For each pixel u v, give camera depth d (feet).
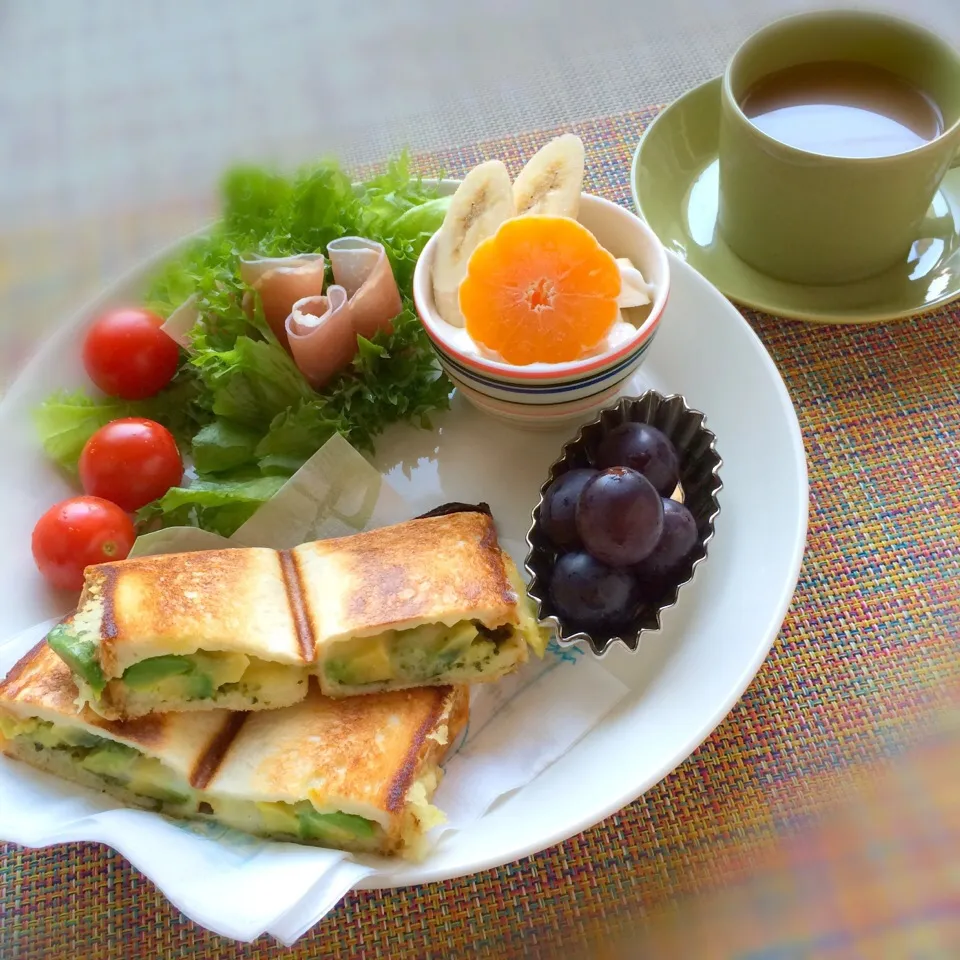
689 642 1.20
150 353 1.37
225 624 1.15
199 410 1.41
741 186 1.39
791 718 1.19
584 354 1.26
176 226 1.45
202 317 1.36
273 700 1.17
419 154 1.58
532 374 1.24
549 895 1.12
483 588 1.18
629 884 1.12
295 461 1.33
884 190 1.31
